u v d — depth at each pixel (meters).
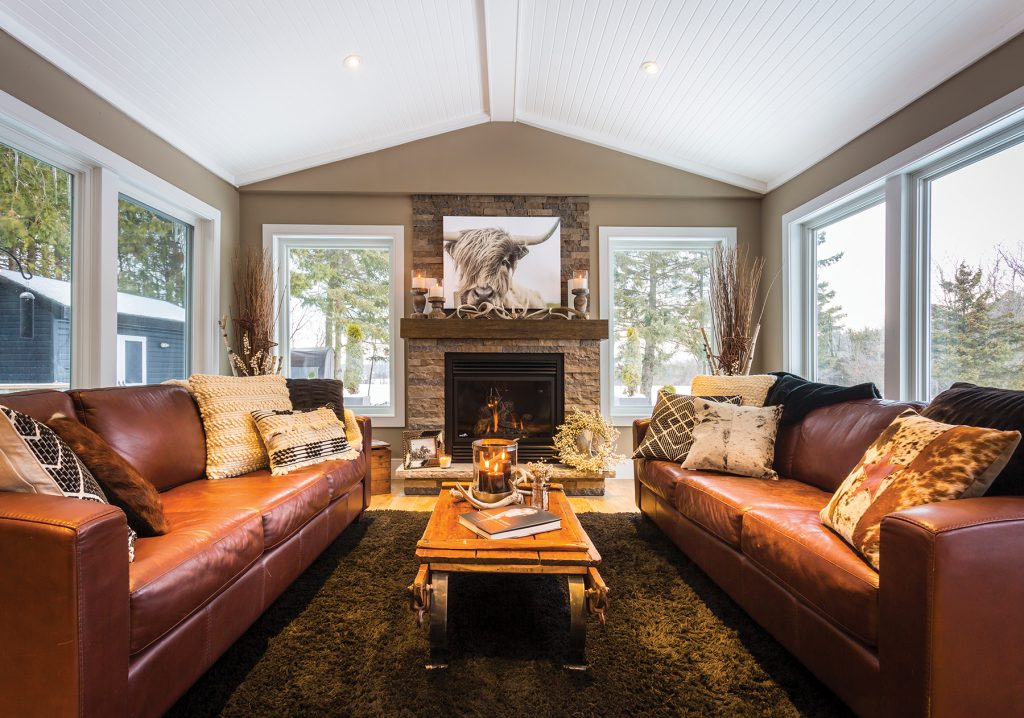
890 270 2.80
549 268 4.09
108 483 1.41
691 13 2.59
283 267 4.22
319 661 1.55
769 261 4.12
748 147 3.66
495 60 3.21
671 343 4.35
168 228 3.38
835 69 2.67
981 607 1.07
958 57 2.32
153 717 1.18
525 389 3.95
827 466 2.16
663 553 2.47
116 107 2.71
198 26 2.47
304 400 2.88
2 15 2.07
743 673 1.50
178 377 3.48
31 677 1.00
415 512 3.15
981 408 1.56
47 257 2.43
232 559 1.51
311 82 3.11
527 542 1.60
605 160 4.10
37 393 1.68
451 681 1.46
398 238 4.10
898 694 1.11
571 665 1.51
